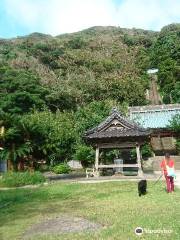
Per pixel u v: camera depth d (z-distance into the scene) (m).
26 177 36.25
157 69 131.00
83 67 105.50
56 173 49.03
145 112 68.44
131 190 26.48
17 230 16.25
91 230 14.94
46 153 45.59
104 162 48.34
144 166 52.50
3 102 76.44
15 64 113.62
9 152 41.84
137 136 38.16
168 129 63.81
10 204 24.56
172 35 150.25
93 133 39.31
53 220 17.80
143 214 16.89
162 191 24.66
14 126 41.97
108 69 108.56
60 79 97.75
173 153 62.22
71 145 49.62
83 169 52.41
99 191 27.22
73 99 90.06
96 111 54.56
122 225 15.02
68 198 25.11
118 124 39.09
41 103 79.31
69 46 145.88
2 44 178.50
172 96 103.69
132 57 127.44
